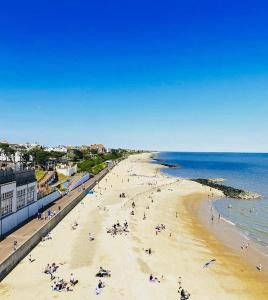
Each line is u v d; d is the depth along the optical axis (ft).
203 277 159.43
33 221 221.46
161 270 163.84
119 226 237.66
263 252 201.16
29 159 581.53
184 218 284.20
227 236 232.94
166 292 141.38
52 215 238.07
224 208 337.52
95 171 599.57
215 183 543.80
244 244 215.31
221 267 173.47
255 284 155.63
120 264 168.14
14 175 210.38
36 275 151.64
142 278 153.28
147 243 203.92
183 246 203.92
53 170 483.92
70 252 182.29
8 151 601.62
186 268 168.76
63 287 140.87
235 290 148.36
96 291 138.00
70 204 290.76
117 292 139.33
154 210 308.40
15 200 208.74
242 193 430.20
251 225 267.18
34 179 245.45
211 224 266.98
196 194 415.44
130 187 451.94
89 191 398.21
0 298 130.62
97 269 160.97
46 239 202.69
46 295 134.51
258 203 369.91
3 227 191.21
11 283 143.23
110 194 387.34
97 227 234.99
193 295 140.56
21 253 168.96
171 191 428.97
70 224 242.17
